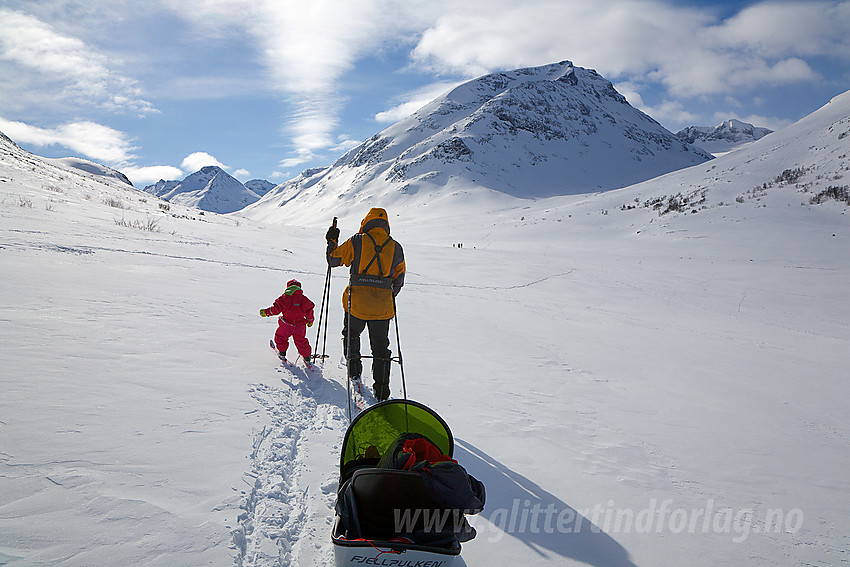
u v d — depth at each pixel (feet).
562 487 12.57
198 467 10.71
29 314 18.70
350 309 16.51
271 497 10.46
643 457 15.11
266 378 17.17
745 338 43.78
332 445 13.62
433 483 8.20
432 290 53.06
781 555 10.46
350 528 8.34
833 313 65.92
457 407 17.52
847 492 14.01
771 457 16.19
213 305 26.55
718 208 203.62
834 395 25.73
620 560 9.72
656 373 26.78
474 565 9.16
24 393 12.28
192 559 7.93
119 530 8.22
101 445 10.71
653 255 138.82
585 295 66.54
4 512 8.09
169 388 14.51
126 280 28.86
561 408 18.80
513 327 35.99
